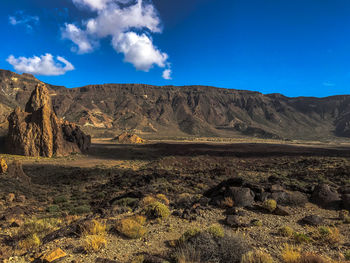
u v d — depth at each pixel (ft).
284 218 30.50
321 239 22.43
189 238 19.43
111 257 17.51
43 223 28.35
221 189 41.39
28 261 16.79
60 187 84.94
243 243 18.29
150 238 22.06
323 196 39.06
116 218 28.96
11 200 58.23
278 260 17.66
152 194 51.26
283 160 185.68
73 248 19.07
